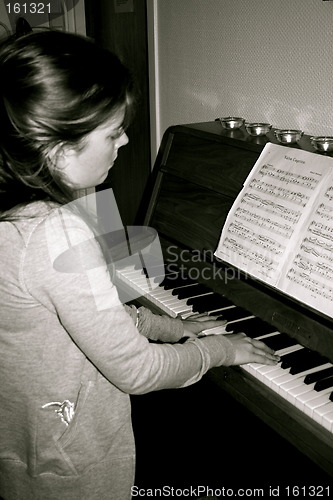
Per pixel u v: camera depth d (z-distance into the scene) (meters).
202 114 2.23
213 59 2.08
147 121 2.66
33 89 0.74
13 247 0.80
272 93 1.86
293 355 1.23
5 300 0.83
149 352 0.88
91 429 0.96
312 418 1.08
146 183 2.82
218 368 1.31
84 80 0.75
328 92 1.66
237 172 1.55
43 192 0.83
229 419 1.83
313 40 1.65
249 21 1.86
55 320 0.85
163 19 2.29
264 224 1.36
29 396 0.90
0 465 1.00
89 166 0.84
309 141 1.51
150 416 1.86
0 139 0.78
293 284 1.26
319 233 1.23
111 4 2.72
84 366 0.92
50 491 0.98
